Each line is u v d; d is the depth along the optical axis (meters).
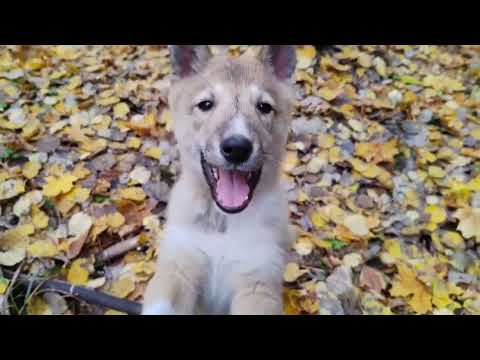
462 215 0.54
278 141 0.42
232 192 0.39
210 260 0.40
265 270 0.39
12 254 0.44
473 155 0.63
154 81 0.71
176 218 0.41
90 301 0.41
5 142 0.56
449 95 0.74
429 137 0.65
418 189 0.59
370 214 0.55
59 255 0.46
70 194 0.51
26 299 0.40
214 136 0.38
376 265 0.50
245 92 0.40
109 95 0.67
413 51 0.83
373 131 0.65
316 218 0.54
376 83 0.75
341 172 0.60
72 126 0.61
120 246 0.48
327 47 0.79
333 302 0.45
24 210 0.49
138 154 0.59
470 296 0.47
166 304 0.37
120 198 0.53
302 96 0.69
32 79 0.67
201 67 0.43
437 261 0.50
